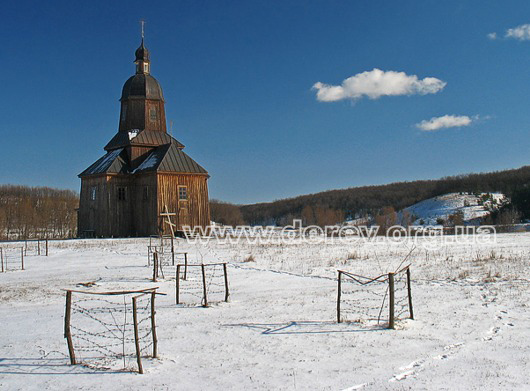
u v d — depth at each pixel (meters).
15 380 8.63
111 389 8.15
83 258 29.27
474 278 19.44
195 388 8.14
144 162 52.38
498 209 82.50
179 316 13.50
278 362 9.45
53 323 12.95
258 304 15.07
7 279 21.64
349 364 9.27
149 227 49.75
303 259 28.00
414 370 8.89
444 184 127.62
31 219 74.31
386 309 14.04
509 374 8.57
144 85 55.00
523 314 13.09
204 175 51.88
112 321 13.06
